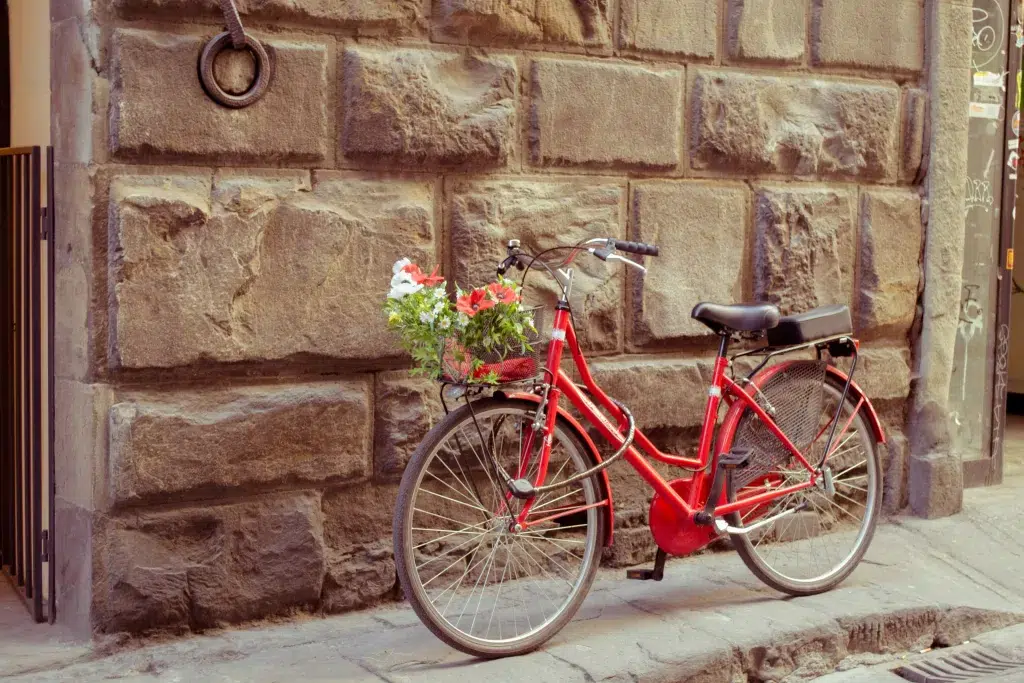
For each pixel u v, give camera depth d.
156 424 3.59
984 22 5.63
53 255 3.81
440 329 3.42
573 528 4.52
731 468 4.00
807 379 4.30
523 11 4.20
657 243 4.59
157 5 3.53
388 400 4.05
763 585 4.44
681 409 4.69
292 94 3.77
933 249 5.33
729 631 3.91
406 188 4.03
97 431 3.58
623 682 3.54
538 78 4.27
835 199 5.05
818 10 4.97
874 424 4.54
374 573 4.07
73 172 3.65
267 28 3.76
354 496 4.04
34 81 4.45
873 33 5.13
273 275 3.77
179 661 3.55
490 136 4.12
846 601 4.29
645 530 4.65
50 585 3.93
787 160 4.93
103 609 3.62
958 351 5.76
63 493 3.84
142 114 3.52
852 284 5.18
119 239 3.49
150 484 3.59
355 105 3.87
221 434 3.70
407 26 4.00
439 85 4.05
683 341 4.70
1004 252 5.87
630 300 4.57
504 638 3.76
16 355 4.27
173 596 3.69
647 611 4.11
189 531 3.73
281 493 3.88
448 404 4.18
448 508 4.24
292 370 3.88
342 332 3.89
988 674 3.97
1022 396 9.12
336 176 3.90
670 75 4.58
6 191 4.36
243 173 3.75
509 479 3.63
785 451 4.25
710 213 4.71
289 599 3.91
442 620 3.55
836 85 5.05
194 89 3.60
